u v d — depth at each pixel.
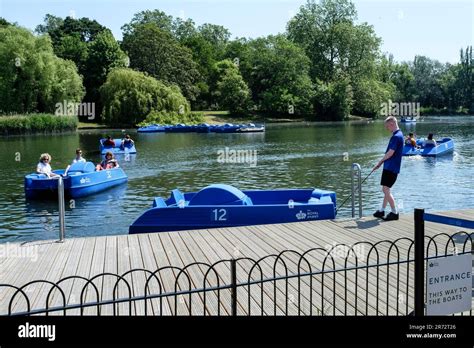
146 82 60.16
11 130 48.94
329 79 80.50
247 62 85.25
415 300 4.30
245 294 5.64
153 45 79.50
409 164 23.95
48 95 55.47
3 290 5.85
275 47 81.38
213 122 71.38
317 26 81.38
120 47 81.88
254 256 7.19
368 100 78.44
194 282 6.12
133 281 6.18
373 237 8.08
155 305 5.36
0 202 15.80
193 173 22.30
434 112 109.38
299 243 7.83
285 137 44.81
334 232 8.46
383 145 35.25
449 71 119.19
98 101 67.88
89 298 5.61
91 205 15.36
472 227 5.47
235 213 9.62
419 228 4.20
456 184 18.31
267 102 77.69
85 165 17.92
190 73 84.12
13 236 11.70
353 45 78.38
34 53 55.03
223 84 79.25
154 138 45.19
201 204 9.80
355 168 9.61
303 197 10.91
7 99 54.34
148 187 18.72
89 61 71.75
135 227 9.67
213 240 8.13
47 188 16.17
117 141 32.09
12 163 26.05
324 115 78.00
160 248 7.69
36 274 6.45
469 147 32.47
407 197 16.06
